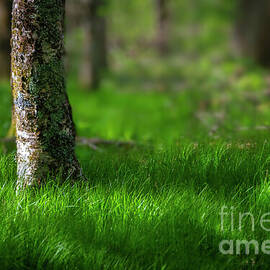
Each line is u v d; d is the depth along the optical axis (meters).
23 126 6.79
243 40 36.56
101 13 27.95
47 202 6.14
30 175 6.82
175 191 6.58
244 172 7.08
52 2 6.64
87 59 28.97
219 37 48.34
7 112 17.22
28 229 5.57
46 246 5.40
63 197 6.33
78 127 16.30
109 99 26.45
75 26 28.17
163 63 41.81
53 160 6.88
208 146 8.27
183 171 7.24
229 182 6.93
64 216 5.88
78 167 7.22
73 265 5.25
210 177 7.09
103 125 17.83
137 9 51.72
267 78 27.50
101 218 5.82
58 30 6.79
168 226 5.62
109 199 6.27
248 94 23.09
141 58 47.41
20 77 6.66
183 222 5.66
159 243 5.44
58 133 6.89
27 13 6.49
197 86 28.52
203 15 44.12
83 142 12.71
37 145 6.78
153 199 6.24
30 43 6.55
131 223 5.73
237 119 16.50
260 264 5.28
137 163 7.84
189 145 8.20
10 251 5.31
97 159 8.82
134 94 29.20
